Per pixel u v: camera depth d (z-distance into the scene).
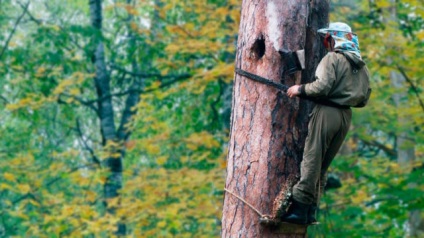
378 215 11.81
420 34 10.23
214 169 12.09
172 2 12.98
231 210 4.80
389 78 13.27
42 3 22.12
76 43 16.58
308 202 4.61
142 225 11.80
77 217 12.12
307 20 4.85
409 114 11.55
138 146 13.06
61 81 13.64
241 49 4.88
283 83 4.71
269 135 4.72
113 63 19.03
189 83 12.50
